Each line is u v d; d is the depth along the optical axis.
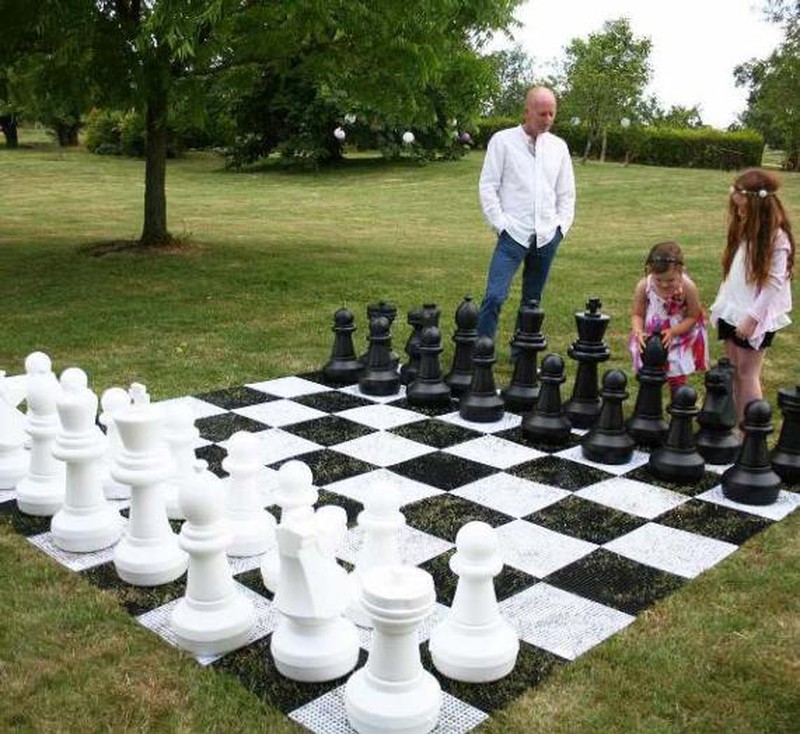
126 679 2.62
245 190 21.86
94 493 3.50
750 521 3.76
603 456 4.39
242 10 9.72
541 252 6.04
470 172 25.02
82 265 10.30
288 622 2.69
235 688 2.60
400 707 2.38
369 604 2.39
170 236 11.71
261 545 3.43
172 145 31.36
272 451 4.49
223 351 6.50
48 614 2.97
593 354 4.88
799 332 7.35
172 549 3.23
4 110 15.27
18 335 6.92
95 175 24.69
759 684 2.61
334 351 5.77
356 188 22.19
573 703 2.53
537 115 5.75
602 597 3.12
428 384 5.25
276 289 9.05
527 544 3.52
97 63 9.54
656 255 4.83
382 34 9.49
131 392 4.05
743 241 4.52
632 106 28.52
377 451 4.52
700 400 5.51
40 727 2.42
